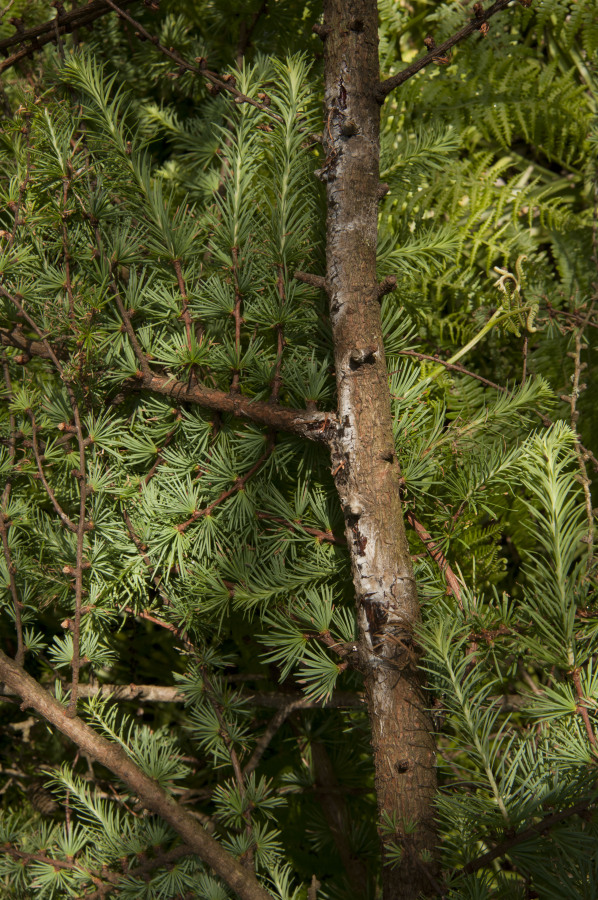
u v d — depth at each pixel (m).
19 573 1.22
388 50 1.74
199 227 1.23
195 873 1.10
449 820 0.90
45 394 1.30
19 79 1.54
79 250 1.15
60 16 1.31
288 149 1.12
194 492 1.14
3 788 1.64
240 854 1.08
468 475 1.13
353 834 1.43
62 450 1.24
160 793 1.07
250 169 1.23
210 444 1.18
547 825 0.81
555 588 0.89
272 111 1.14
